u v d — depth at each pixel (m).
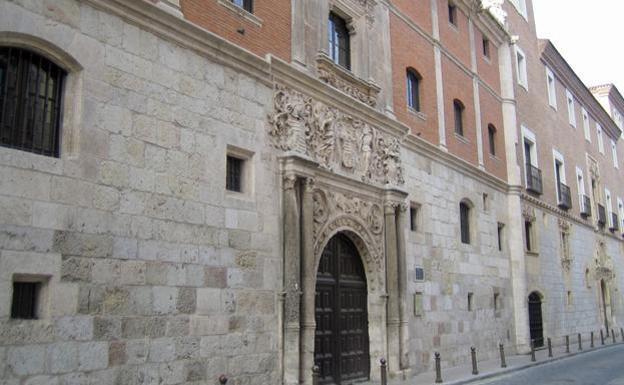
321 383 15.02
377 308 17.33
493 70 29.33
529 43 35.22
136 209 10.48
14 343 8.45
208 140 12.18
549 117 36.97
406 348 17.86
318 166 15.01
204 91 12.25
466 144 24.84
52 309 8.96
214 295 11.79
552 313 31.98
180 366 10.86
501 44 30.62
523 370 21.25
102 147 10.07
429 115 22.06
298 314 13.66
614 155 54.38
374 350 17.12
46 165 9.20
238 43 13.53
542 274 31.34
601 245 44.66
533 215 31.16
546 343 30.25
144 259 10.48
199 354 11.28
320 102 15.83
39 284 9.04
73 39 9.88
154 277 10.62
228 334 11.98
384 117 18.48
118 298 9.94
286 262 13.70
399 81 20.33
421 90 21.94
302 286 14.07
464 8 26.58
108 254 9.89
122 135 10.44
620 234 51.59
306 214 14.41
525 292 27.70
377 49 19.12
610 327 42.62
